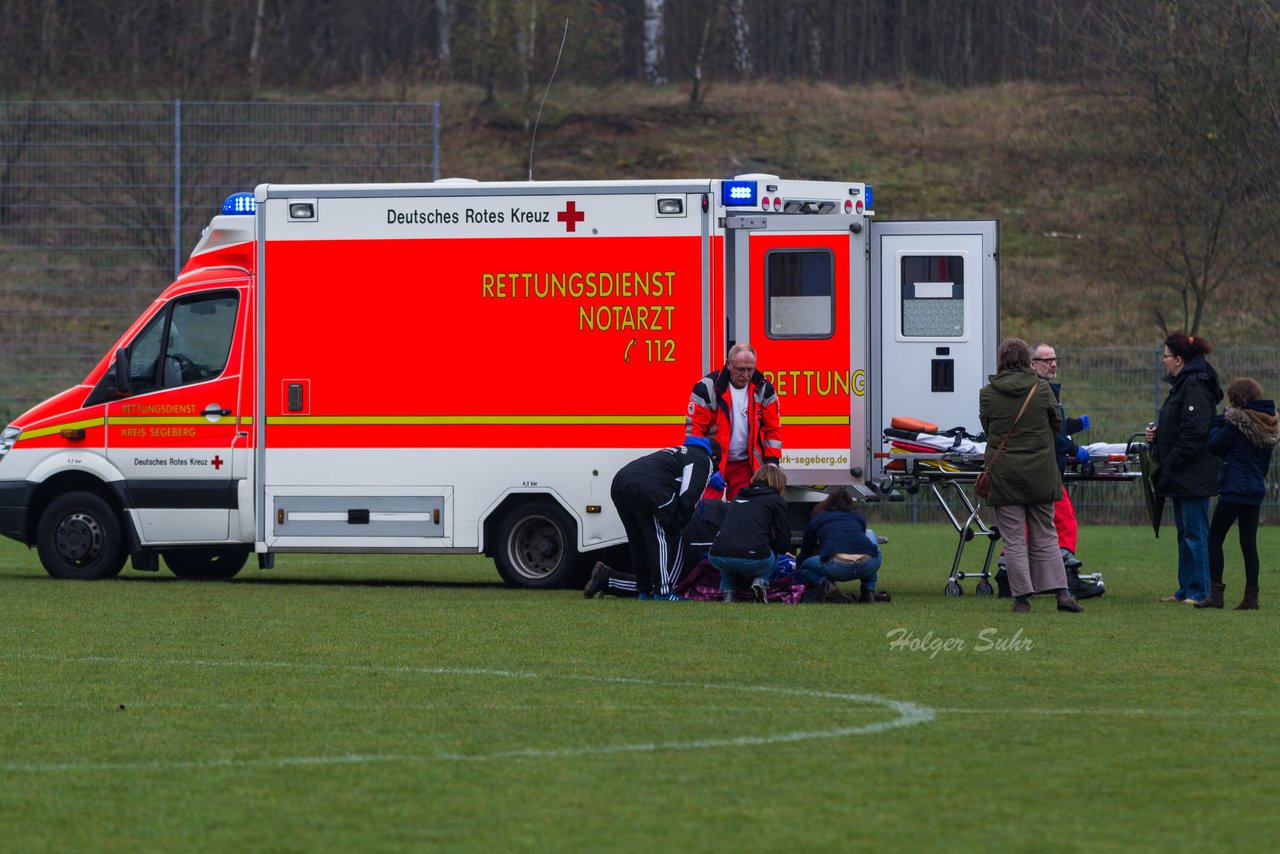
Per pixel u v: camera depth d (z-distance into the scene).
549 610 50.31
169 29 158.62
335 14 186.00
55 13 153.75
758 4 197.12
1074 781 26.94
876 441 57.66
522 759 28.62
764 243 56.00
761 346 56.12
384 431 57.81
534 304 56.91
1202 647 41.91
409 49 187.38
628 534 53.16
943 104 176.12
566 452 56.91
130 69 152.62
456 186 57.22
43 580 61.62
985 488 49.53
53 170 109.81
